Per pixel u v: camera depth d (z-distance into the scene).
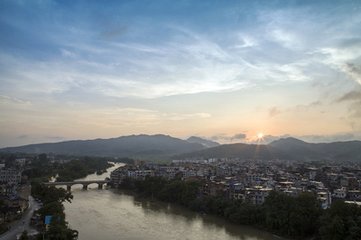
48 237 183.00
